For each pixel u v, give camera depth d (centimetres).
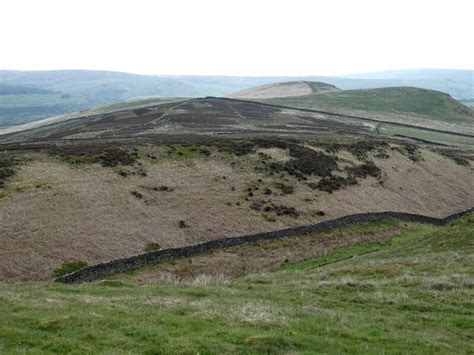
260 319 2092
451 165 10544
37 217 5116
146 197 6228
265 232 6091
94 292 2823
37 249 4641
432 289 2927
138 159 7325
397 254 4888
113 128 13375
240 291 2873
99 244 5031
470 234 4862
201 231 5850
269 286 3139
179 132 11800
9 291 2772
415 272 3466
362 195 7931
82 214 5431
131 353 1642
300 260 5612
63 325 1902
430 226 7562
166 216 5925
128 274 4747
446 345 1956
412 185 9000
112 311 2191
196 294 2758
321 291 2917
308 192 7488
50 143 8800
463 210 8700
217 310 2267
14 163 6322
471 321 2308
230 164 7831
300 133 11900
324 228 6556
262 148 8688
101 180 6347
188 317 2125
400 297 2714
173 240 5534
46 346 1680
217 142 8806
